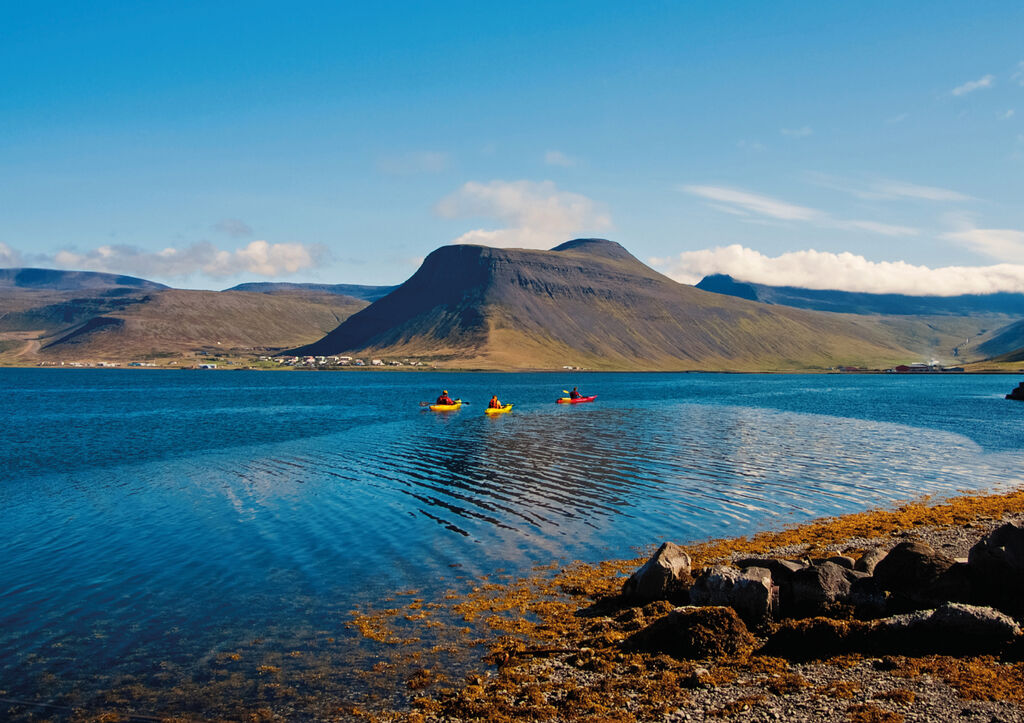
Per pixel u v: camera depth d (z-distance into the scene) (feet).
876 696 52.08
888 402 449.48
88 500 128.36
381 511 118.42
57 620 71.41
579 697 53.62
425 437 233.14
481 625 69.51
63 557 92.79
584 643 64.54
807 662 58.80
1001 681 53.16
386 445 210.79
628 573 85.25
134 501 127.44
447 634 67.41
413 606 74.79
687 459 178.91
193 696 55.98
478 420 302.04
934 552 71.92
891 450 197.67
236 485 142.72
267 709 53.98
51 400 468.34
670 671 57.72
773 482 144.97
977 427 269.85
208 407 395.96
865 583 68.54
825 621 61.87
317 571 86.58
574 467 165.48
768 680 55.67
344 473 157.99
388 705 54.34
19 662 62.03
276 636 67.26
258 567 88.17
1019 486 141.38
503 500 127.13
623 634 65.72
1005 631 58.13
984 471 160.45
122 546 97.71
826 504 123.75
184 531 105.91
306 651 63.98
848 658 58.75
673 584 73.87
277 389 644.69
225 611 73.61
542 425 277.03
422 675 58.59
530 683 56.80
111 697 55.98
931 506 121.39
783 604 69.05
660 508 120.16
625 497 129.49
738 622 62.95
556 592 78.89
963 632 58.95
